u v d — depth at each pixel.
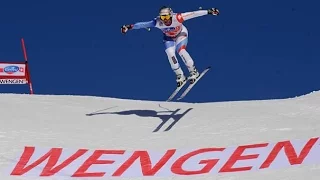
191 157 14.10
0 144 15.20
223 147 14.91
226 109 21.12
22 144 15.33
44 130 17.42
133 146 15.41
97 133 17.38
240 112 20.23
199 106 22.27
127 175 12.83
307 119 18.67
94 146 15.47
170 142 15.81
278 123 17.83
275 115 19.45
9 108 20.95
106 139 16.44
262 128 17.06
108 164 13.70
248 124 17.73
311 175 11.77
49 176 12.65
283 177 11.83
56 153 14.62
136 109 21.61
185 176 12.57
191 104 23.05
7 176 12.47
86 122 19.06
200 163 13.56
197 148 14.95
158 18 15.73
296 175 11.88
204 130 17.28
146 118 19.61
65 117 19.80
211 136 16.38
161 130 17.67
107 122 19.08
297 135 15.74
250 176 12.18
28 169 13.11
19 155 14.20
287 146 14.51
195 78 15.84
